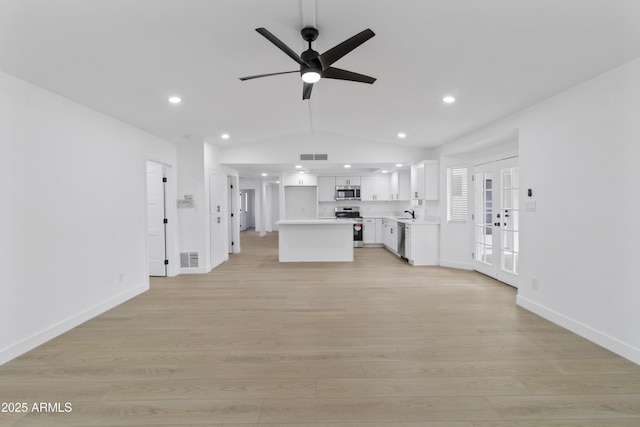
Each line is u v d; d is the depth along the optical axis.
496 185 4.80
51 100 2.89
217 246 6.23
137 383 2.12
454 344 2.67
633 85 2.33
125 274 3.99
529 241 3.48
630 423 1.71
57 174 2.95
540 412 1.81
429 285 4.59
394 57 2.66
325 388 2.06
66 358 2.47
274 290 4.40
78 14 1.90
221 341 2.77
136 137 4.28
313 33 2.17
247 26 2.19
